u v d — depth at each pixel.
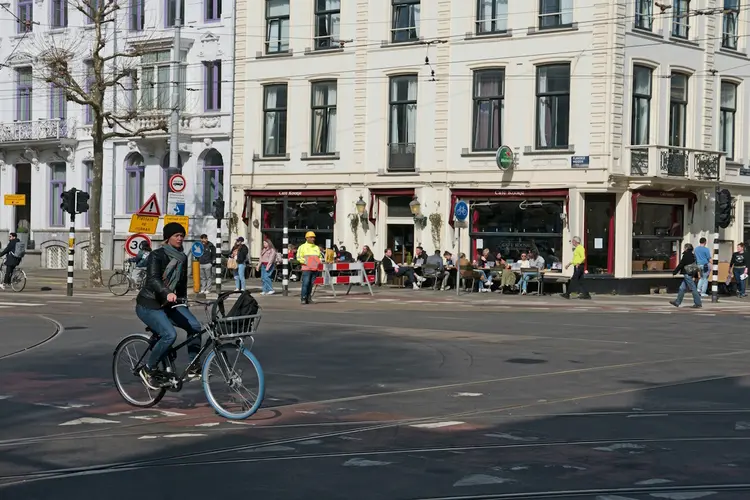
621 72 36.81
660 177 37.09
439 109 39.72
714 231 36.88
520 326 23.20
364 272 34.59
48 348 17.73
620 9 36.62
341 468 8.76
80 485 8.11
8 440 10.02
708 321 25.38
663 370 15.78
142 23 46.19
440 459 9.16
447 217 39.59
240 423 11.04
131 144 46.50
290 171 43.16
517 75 38.16
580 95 37.00
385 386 13.95
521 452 9.51
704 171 38.84
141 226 29.58
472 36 39.00
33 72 49.31
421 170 40.12
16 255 34.25
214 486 8.07
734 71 41.28
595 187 36.66
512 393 13.38
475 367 16.02
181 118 44.66
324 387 13.82
